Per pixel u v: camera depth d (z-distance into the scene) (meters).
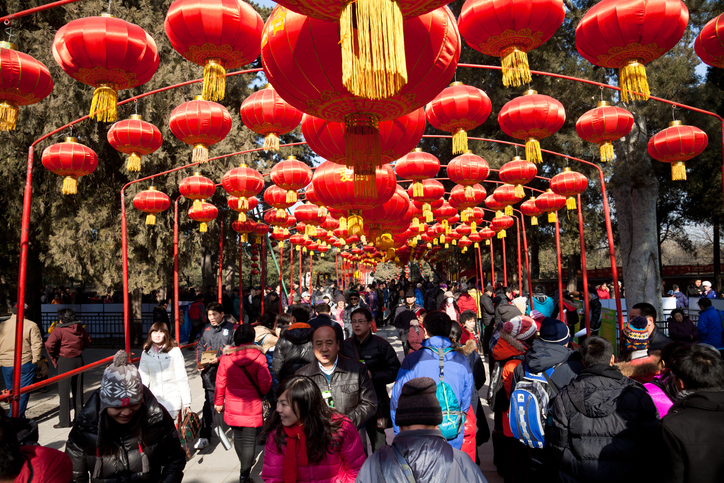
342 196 4.77
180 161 12.77
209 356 6.21
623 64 3.99
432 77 2.82
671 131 5.84
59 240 11.91
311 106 3.02
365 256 27.94
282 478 2.62
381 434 4.97
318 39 2.61
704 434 2.42
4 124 4.31
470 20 3.62
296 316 5.37
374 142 3.06
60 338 7.57
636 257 12.21
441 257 33.88
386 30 2.06
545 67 13.06
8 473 2.09
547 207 10.20
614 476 2.77
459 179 7.10
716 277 30.58
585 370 3.07
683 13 3.62
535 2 3.42
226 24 3.66
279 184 7.15
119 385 2.78
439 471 1.95
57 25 12.17
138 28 3.93
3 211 13.14
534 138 5.43
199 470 5.58
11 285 17.12
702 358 2.60
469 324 7.00
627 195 12.94
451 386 3.52
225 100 16.64
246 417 4.88
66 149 5.82
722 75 16.23
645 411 2.85
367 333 5.00
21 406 7.23
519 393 3.72
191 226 15.16
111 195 12.95
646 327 4.20
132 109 11.95
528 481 4.15
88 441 2.93
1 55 4.09
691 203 25.89
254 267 20.44
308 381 2.65
